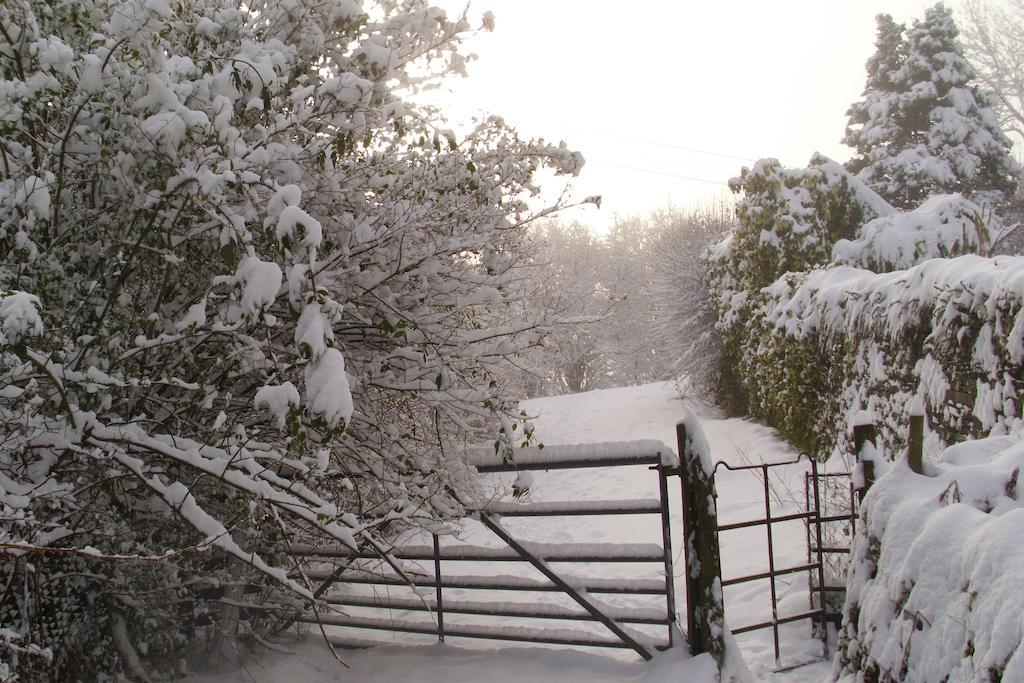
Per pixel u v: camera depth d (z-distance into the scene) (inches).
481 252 179.5
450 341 165.8
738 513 345.7
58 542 138.9
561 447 178.9
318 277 149.9
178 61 141.0
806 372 425.1
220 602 165.9
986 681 104.9
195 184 137.3
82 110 139.7
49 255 133.9
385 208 164.4
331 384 115.6
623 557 173.0
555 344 182.1
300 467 135.4
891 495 156.9
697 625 163.6
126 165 137.6
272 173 155.6
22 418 122.0
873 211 531.8
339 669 179.0
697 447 166.9
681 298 721.6
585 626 231.3
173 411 150.8
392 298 165.8
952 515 133.4
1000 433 230.4
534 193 185.5
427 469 170.7
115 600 158.1
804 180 534.9
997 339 236.5
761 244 530.3
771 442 494.9
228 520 160.1
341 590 245.3
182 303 157.8
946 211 459.2
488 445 193.2
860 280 364.5
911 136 1218.0
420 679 169.3
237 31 159.2
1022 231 826.2
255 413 160.2
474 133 183.9
